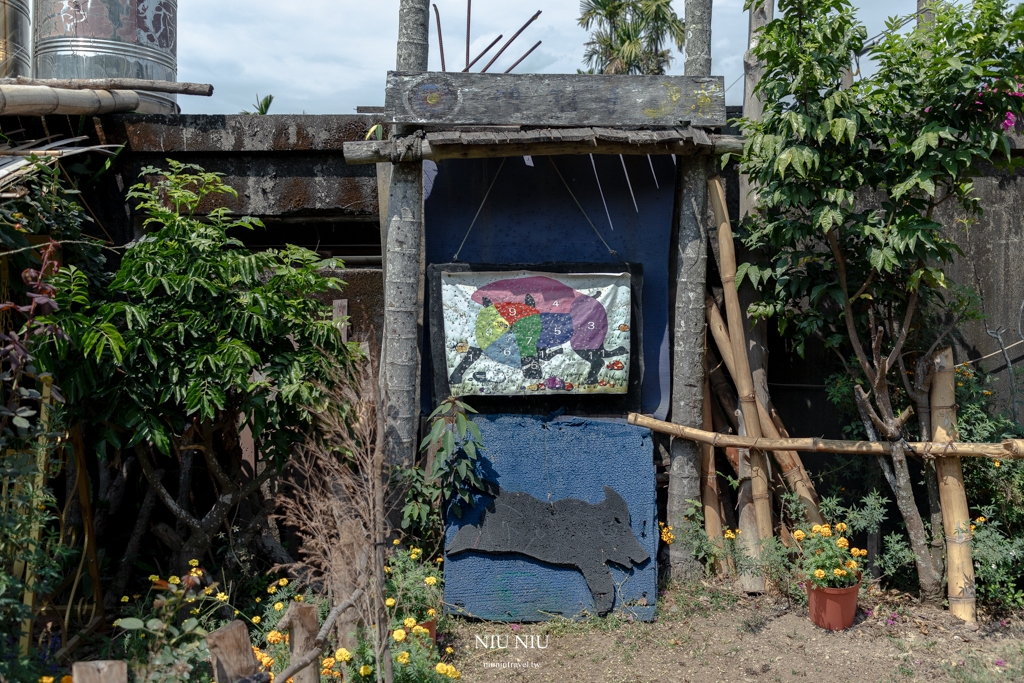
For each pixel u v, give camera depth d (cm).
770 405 491
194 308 389
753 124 430
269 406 388
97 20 554
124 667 219
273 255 421
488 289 468
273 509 438
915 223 393
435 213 486
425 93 454
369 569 315
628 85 457
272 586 414
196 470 493
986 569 423
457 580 435
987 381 492
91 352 367
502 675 376
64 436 369
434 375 477
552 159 487
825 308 492
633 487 455
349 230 583
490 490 447
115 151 505
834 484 502
